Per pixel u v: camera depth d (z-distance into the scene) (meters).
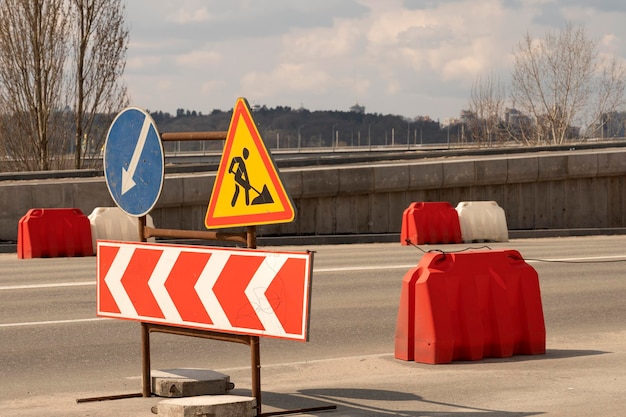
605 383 9.45
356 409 8.52
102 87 53.16
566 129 82.50
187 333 8.73
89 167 53.41
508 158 34.34
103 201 28.89
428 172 33.00
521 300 11.56
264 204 7.97
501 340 11.28
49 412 8.64
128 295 9.12
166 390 9.11
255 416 8.10
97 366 11.45
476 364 10.91
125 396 9.20
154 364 11.59
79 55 52.78
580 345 12.66
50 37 52.03
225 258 8.35
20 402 9.33
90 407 8.82
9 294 17.17
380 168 32.31
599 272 20.53
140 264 9.01
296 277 7.87
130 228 25.78
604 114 82.06
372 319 14.89
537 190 35.12
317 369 10.96
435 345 10.92
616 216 36.22
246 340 8.27
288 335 7.91
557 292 17.72
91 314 15.02
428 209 28.36
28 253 24.39
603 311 15.83
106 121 53.50
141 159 8.99
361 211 32.56
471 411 8.34
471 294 11.20
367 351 12.48
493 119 96.44
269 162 7.89
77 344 12.73
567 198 35.53
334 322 14.62
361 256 24.30
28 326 13.98
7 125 52.19
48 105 52.28
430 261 11.21
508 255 11.57
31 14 51.78
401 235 28.73
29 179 38.78
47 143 52.41
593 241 30.28
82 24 52.72
